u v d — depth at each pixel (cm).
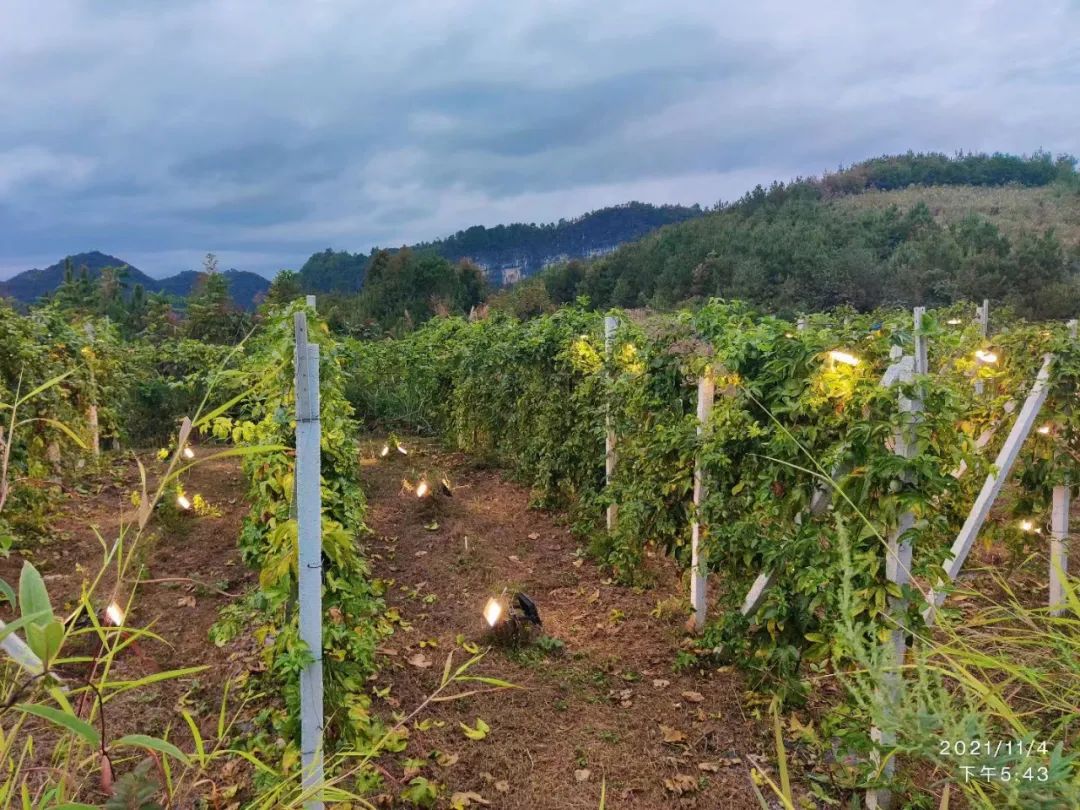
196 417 136
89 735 104
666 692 355
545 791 282
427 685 360
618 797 279
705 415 403
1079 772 125
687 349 428
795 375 336
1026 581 475
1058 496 427
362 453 936
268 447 140
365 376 1138
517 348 727
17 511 512
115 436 841
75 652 344
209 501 686
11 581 468
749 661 356
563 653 397
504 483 780
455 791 281
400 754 301
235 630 325
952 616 245
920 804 247
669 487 421
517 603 439
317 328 342
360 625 311
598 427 569
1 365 557
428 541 584
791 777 288
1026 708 192
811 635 292
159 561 516
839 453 283
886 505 263
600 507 574
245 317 1464
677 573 475
